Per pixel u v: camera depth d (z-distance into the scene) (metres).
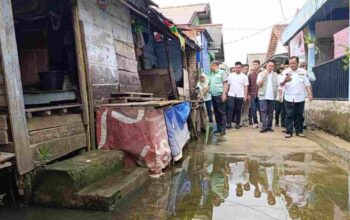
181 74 14.42
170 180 5.42
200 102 10.93
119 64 7.77
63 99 6.04
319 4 10.82
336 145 8.00
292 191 4.77
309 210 4.05
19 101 4.35
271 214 3.96
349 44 8.52
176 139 6.80
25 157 4.37
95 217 3.95
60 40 7.48
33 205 4.36
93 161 4.80
